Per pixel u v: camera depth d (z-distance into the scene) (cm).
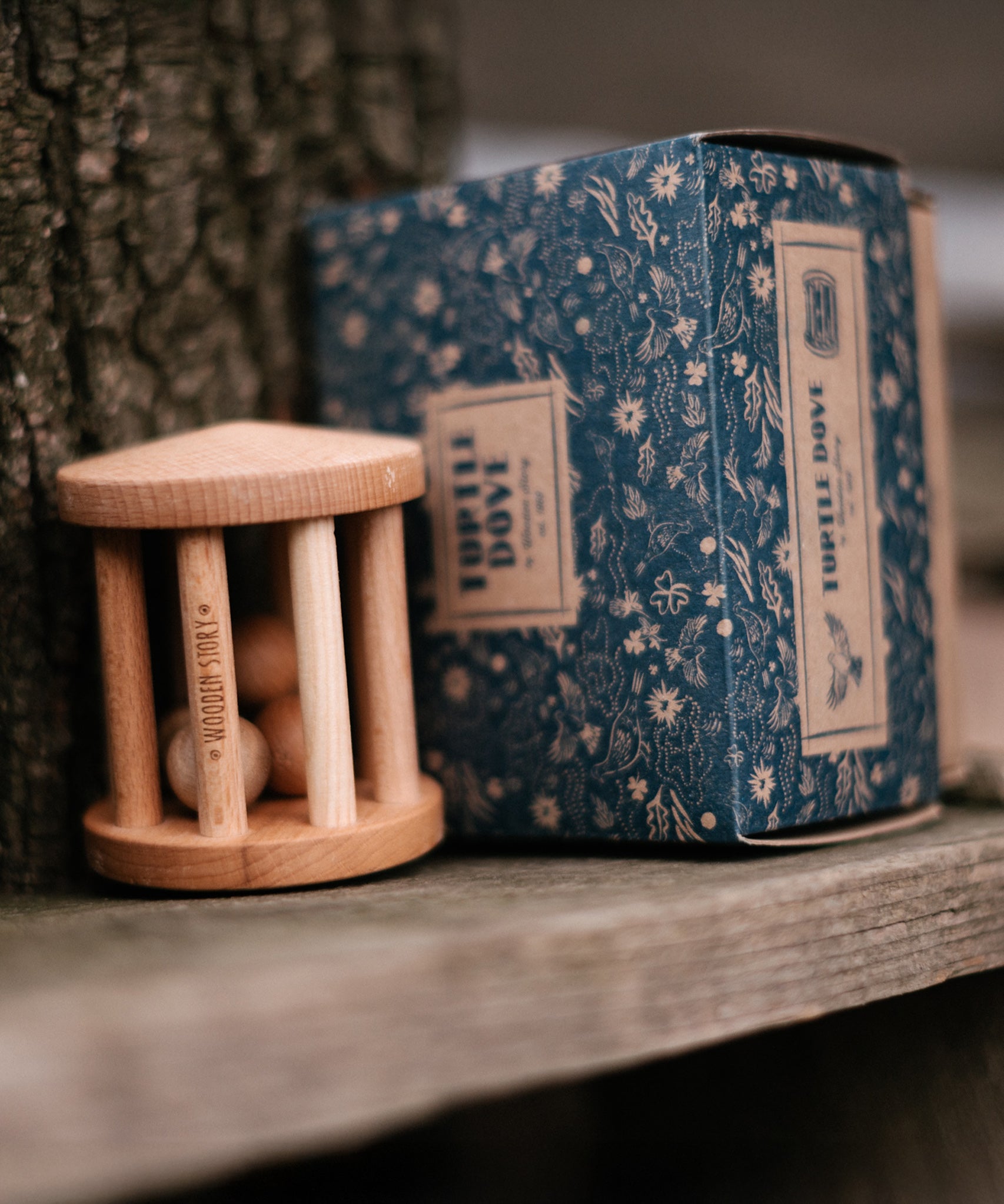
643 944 49
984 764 62
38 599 59
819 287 56
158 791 55
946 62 129
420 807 56
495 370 58
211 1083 46
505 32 114
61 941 49
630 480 55
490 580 58
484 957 48
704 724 55
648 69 126
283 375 64
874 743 57
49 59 59
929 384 61
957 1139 57
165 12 61
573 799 57
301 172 64
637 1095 63
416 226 59
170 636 59
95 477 53
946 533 61
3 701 59
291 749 56
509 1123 65
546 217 56
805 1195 60
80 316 60
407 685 56
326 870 54
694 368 54
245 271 63
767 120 143
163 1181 45
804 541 56
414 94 67
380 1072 47
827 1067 60
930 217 61
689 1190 62
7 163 58
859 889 52
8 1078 45
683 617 55
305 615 54
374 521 56
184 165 61
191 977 46
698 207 54
